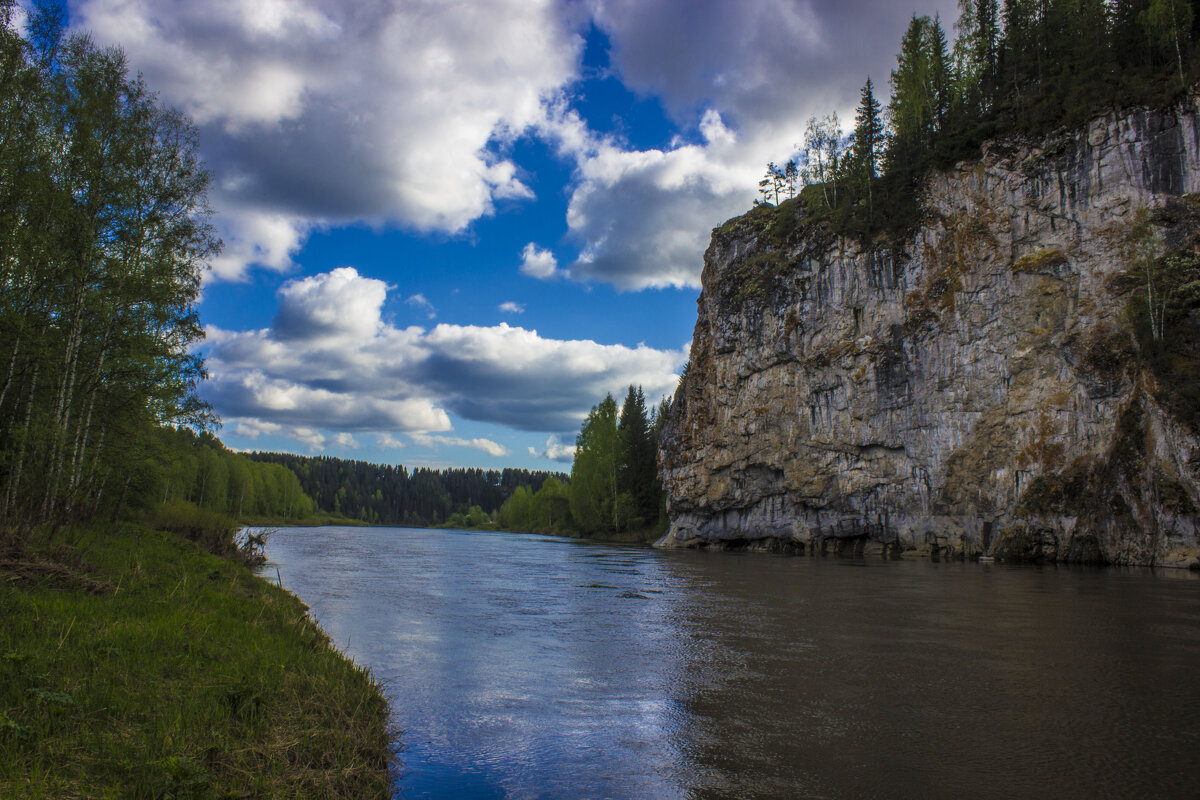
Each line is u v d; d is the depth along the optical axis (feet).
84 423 81.46
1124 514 139.74
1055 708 38.32
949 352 177.68
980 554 165.37
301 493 531.09
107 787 20.70
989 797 26.58
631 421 342.23
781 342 218.79
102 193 73.41
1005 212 172.86
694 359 266.77
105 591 46.47
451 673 48.21
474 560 160.97
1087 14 195.42
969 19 224.33
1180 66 155.33
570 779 29.19
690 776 29.35
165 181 80.89
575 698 41.93
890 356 188.96
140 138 77.61
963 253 178.40
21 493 66.28
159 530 115.14
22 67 63.82
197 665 34.27
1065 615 71.00
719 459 238.27
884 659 51.34
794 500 213.87
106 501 105.09
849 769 29.81
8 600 38.34
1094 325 152.35
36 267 67.41
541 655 54.39
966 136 185.26
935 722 36.09
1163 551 132.67
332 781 25.17
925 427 180.45
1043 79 190.70
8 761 20.79
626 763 31.09
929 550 176.24
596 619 72.08
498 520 533.14
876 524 190.70
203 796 21.34
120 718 26.27
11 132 61.82
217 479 319.27
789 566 148.15
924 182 191.62
